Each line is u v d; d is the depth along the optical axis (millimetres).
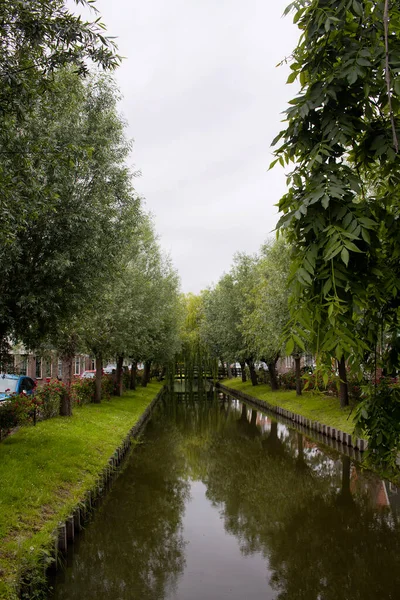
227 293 34594
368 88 2297
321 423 18141
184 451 16359
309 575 6961
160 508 10273
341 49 2434
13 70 4566
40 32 4398
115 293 18125
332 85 2361
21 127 7078
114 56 4742
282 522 9266
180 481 12461
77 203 9688
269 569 7191
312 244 2188
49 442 11094
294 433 19594
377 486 11492
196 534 8773
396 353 2879
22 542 6129
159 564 7445
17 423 11938
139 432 19906
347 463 13914
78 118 10297
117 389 27234
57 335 10742
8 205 5301
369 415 2816
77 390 19266
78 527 7934
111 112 11672
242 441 18312
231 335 33906
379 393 2855
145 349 26172
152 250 26891
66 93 9539
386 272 2426
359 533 8500
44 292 9117
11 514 6797
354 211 2158
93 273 10180
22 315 9414
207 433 20391
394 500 10398
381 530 8609
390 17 2373
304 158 2512
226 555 7785
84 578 7039
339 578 6840
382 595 6309
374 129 2430
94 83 11461
